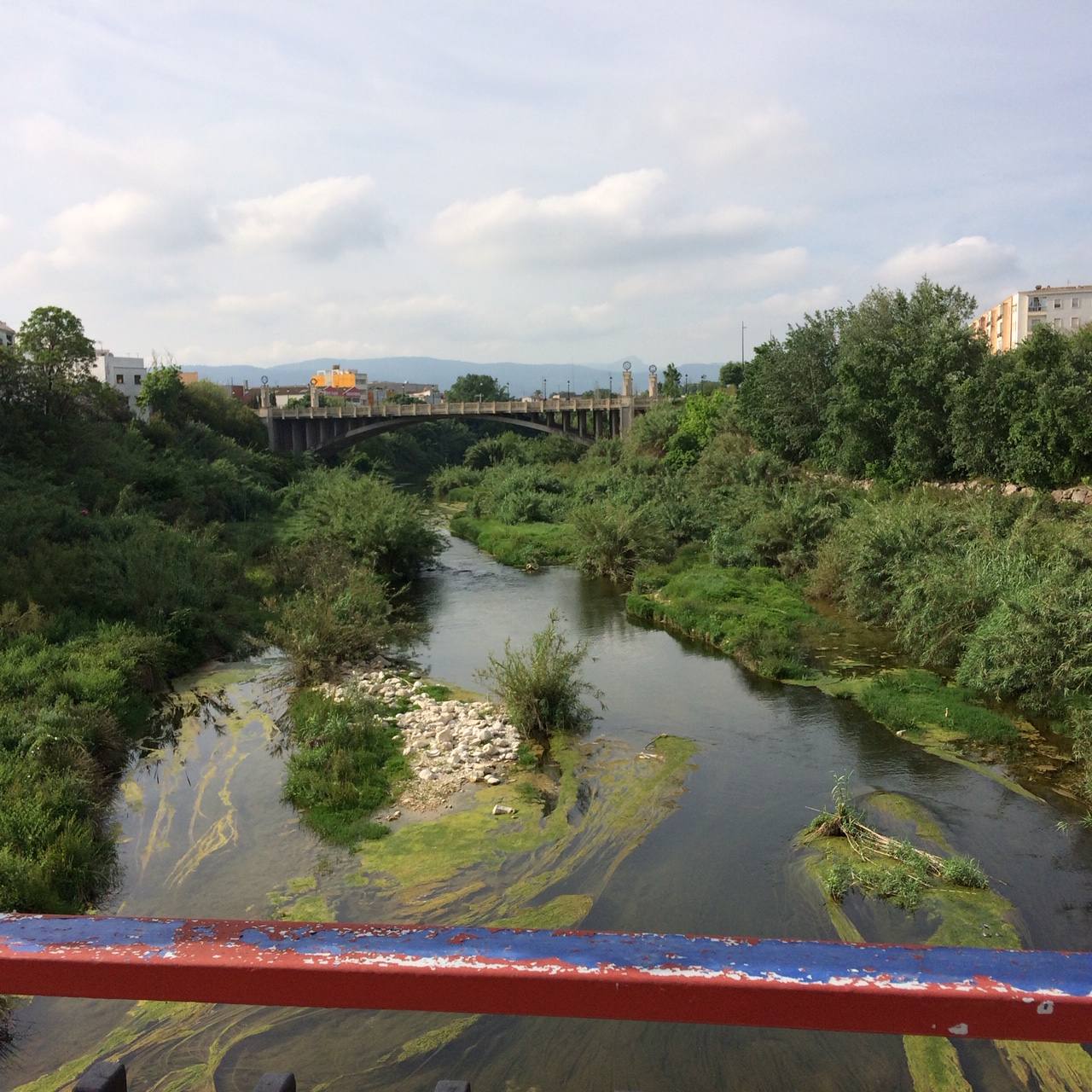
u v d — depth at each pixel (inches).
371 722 588.1
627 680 706.2
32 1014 308.5
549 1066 278.2
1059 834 426.3
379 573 1141.7
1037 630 574.2
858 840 417.7
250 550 1172.5
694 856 416.8
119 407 1790.1
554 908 375.6
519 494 1711.4
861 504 1044.5
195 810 485.7
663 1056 281.3
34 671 607.2
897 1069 273.7
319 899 388.5
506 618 949.8
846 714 606.2
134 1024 302.2
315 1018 302.0
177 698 682.2
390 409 2706.7
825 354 1485.0
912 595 739.4
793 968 61.0
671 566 1117.7
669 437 1926.7
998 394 1006.4
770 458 1391.5
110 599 785.6
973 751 530.3
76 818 443.2
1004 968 60.8
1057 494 901.8
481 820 460.1
